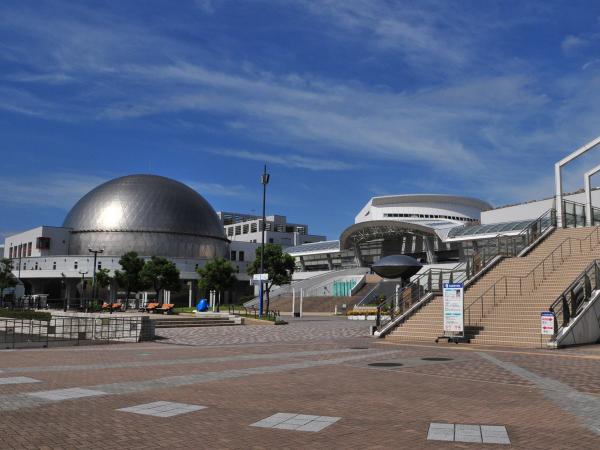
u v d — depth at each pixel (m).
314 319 46.09
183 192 105.38
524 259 29.19
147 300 78.12
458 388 10.76
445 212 113.94
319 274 94.06
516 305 23.59
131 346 21.19
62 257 89.69
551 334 19.23
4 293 91.56
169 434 7.16
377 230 87.50
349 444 6.71
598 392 10.27
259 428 7.51
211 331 29.91
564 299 19.98
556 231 33.19
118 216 97.25
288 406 9.01
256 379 11.93
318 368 13.84
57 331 29.42
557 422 7.87
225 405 9.06
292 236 138.88
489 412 8.55
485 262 30.36
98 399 9.53
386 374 12.73
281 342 22.62
